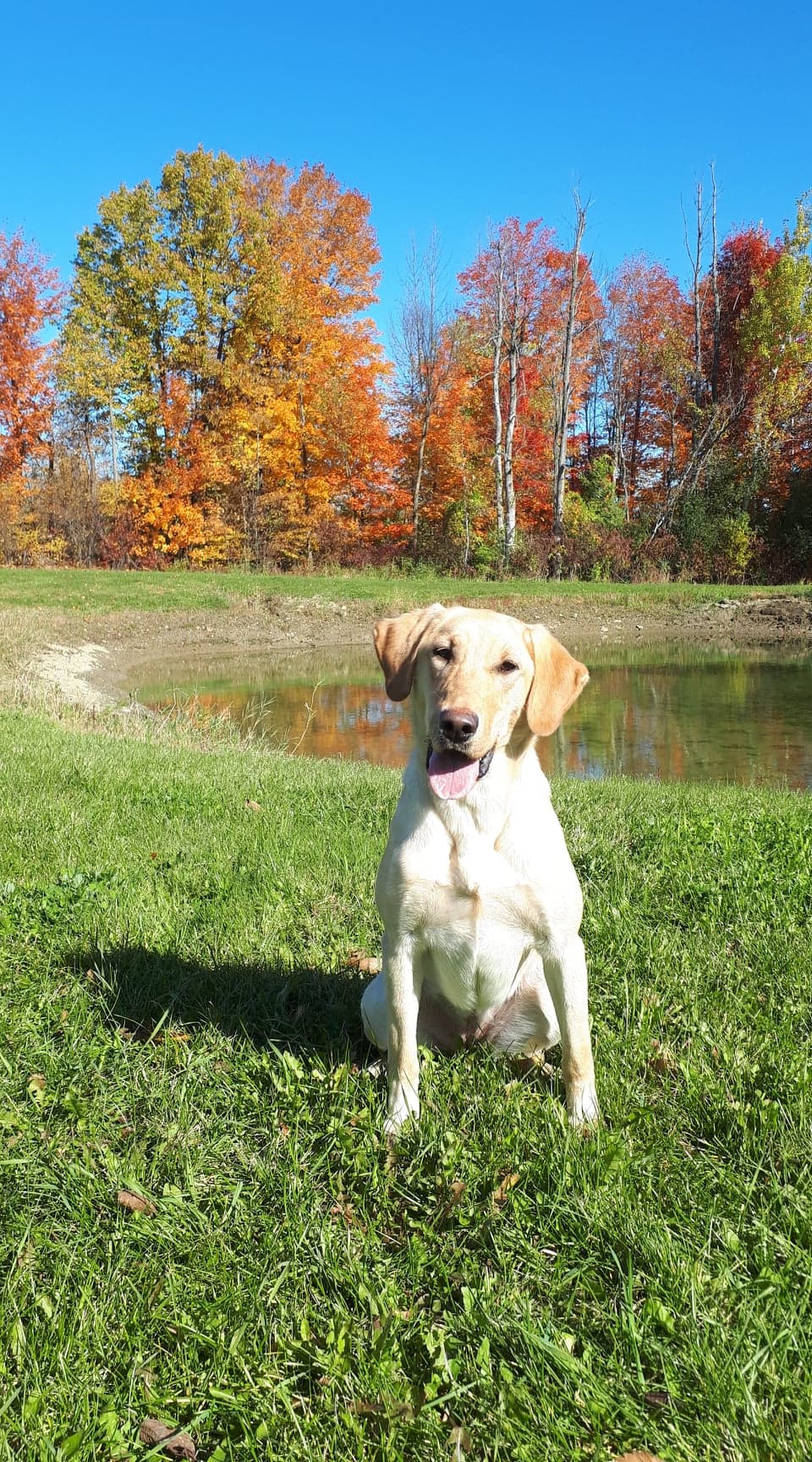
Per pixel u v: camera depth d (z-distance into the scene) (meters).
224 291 36.78
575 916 2.80
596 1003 3.59
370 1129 2.77
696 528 37.69
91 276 36.47
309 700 16.98
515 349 37.28
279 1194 2.52
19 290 35.03
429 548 39.03
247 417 35.72
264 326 37.28
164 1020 3.43
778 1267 2.19
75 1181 2.53
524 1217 2.40
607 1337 2.04
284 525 37.94
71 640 22.20
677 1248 2.22
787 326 39.53
